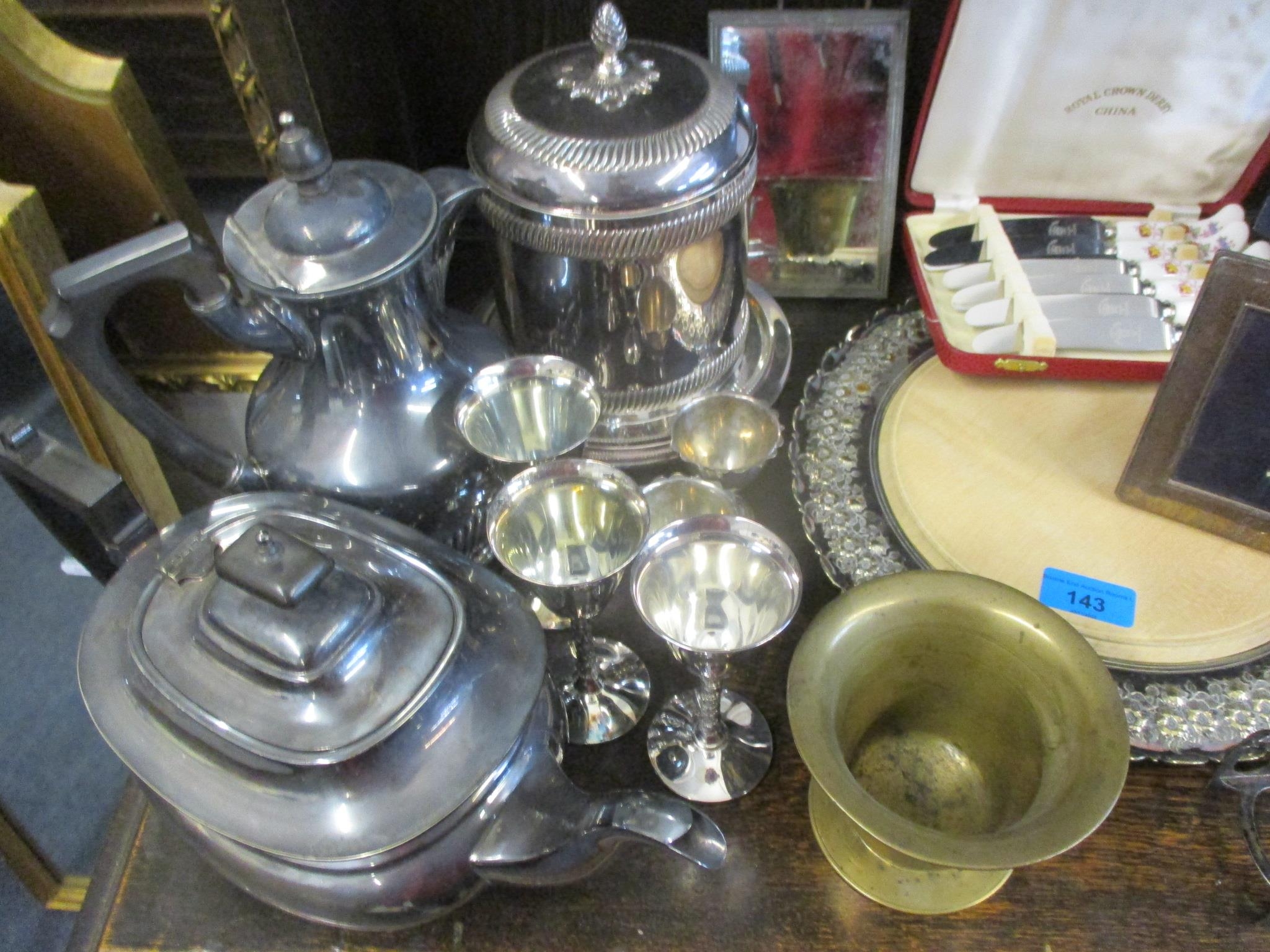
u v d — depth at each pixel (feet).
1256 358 1.84
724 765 1.87
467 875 1.51
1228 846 1.76
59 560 3.64
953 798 1.83
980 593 1.64
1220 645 1.94
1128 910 1.70
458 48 2.60
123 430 2.41
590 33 2.45
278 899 1.55
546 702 1.63
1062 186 2.59
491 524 1.67
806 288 2.73
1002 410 2.38
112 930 1.74
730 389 2.35
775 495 2.33
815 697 1.53
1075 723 1.53
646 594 1.64
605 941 1.70
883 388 2.43
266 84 2.14
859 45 2.32
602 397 2.23
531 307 2.11
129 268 1.50
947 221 2.61
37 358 2.25
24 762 3.41
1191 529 2.14
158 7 2.02
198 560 1.60
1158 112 2.39
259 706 1.44
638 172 1.82
